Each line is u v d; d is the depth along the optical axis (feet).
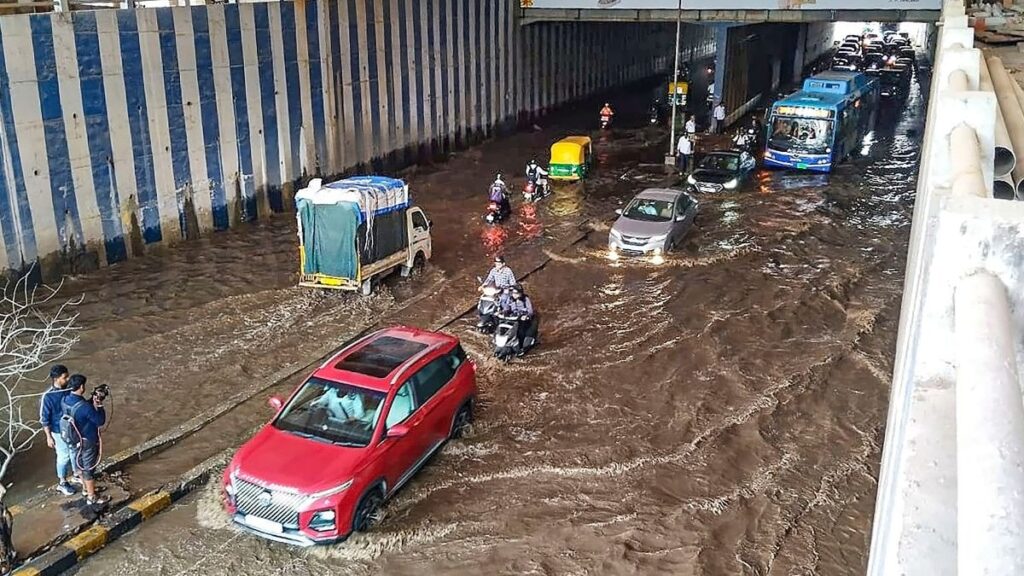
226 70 74.54
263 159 80.02
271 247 70.95
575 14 121.49
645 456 38.42
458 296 59.00
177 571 30.68
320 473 31.63
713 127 122.31
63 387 32.83
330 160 89.35
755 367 47.47
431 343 39.55
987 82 22.67
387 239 59.77
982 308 6.20
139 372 46.65
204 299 58.18
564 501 35.04
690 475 36.86
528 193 86.84
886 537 6.81
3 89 56.29
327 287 58.29
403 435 34.22
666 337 51.78
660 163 105.50
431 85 106.42
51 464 36.88
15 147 57.57
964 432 5.23
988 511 4.54
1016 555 4.26
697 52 207.82
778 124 98.94
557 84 142.00
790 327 53.11
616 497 35.27
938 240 7.04
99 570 30.68
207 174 73.82
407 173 100.94
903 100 150.61
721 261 66.54
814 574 30.53
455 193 91.20
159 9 67.36
